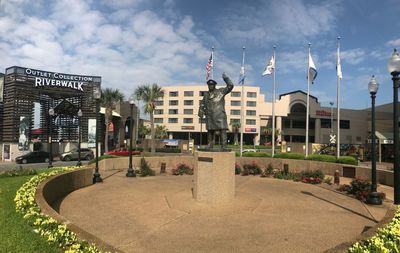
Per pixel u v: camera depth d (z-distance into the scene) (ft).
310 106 286.25
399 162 31.91
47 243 17.63
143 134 270.46
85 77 159.33
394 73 32.68
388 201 42.19
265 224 29.99
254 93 298.56
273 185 53.83
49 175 40.65
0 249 16.81
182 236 26.50
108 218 31.50
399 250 16.57
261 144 301.43
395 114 32.50
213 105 40.50
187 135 309.63
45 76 148.05
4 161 136.05
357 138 299.17
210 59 88.89
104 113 179.52
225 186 37.11
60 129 155.12
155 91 172.55
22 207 24.72
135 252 23.02
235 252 23.27
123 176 64.80
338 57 94.22
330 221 31.45
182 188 47.78
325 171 73.15
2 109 146.10
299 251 23.58
